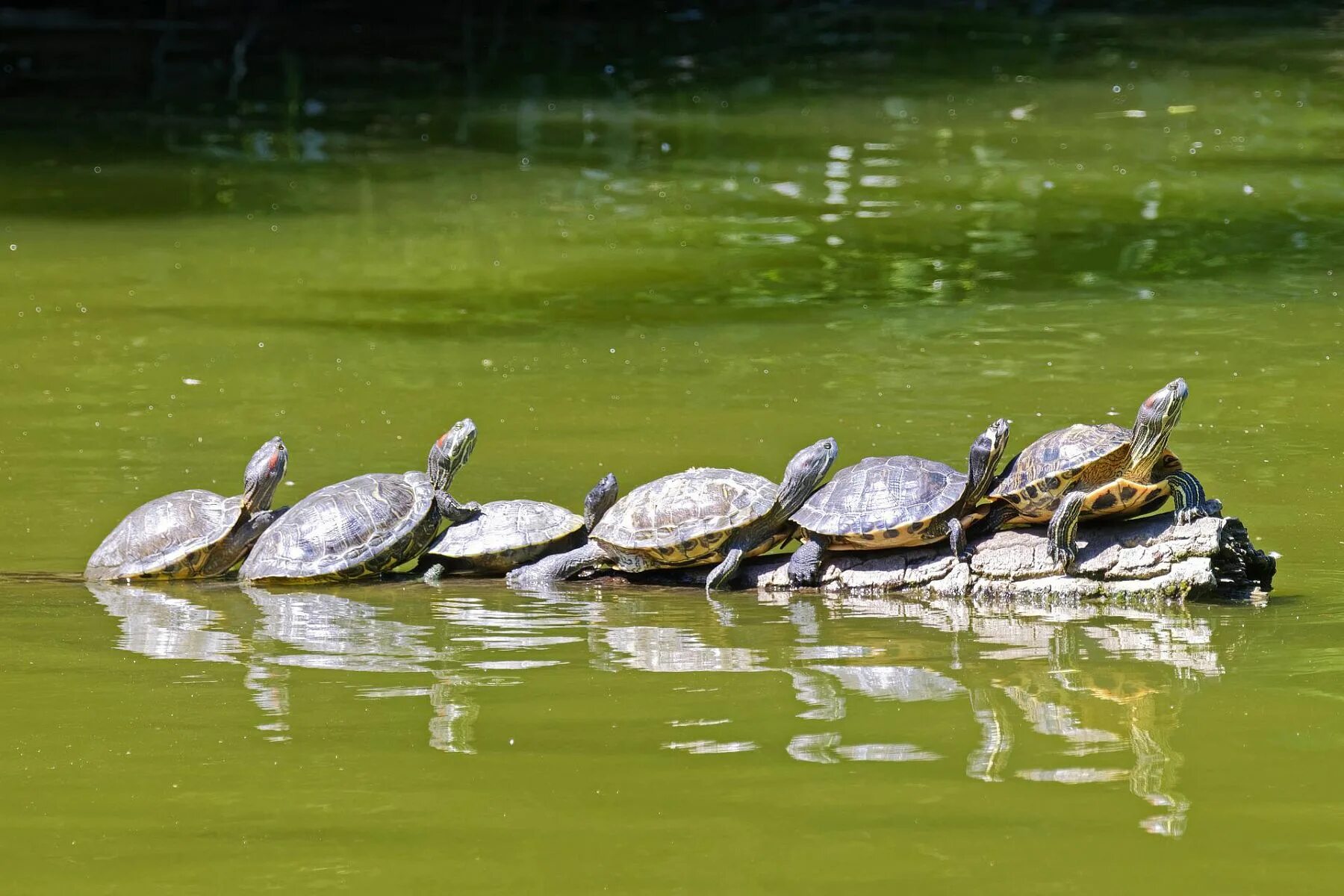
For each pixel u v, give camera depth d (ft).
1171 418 74.79
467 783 52.42
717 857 46.32
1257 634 71.15
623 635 72.84
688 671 66.03
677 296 157.69
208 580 87.97
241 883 45.21
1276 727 57.16
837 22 361.10
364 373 131.75
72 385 128.36
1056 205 197.16
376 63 317.83
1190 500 79.30
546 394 124.26
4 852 47.50
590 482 100.78
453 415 118.83
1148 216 190.49
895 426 112.57
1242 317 144.56
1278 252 171.22
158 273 169.07
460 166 227.61
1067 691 62.23
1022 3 384.47
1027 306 150.51
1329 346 133.08
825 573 83.15
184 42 339.57
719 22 362.94
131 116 269.03
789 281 162.81
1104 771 52.65
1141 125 250.16
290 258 175.94
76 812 50.44
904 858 46.03
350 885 44.88
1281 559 84.17
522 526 87.56
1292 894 43.65
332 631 74.28
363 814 49.88
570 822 48.96
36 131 255.50
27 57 321.73
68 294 159.74
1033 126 250.16
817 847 46.88
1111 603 78.23
